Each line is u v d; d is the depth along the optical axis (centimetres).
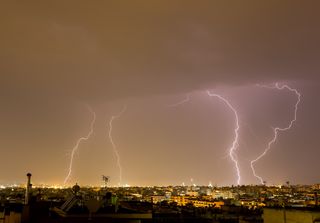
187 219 3741
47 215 2720
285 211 2148
